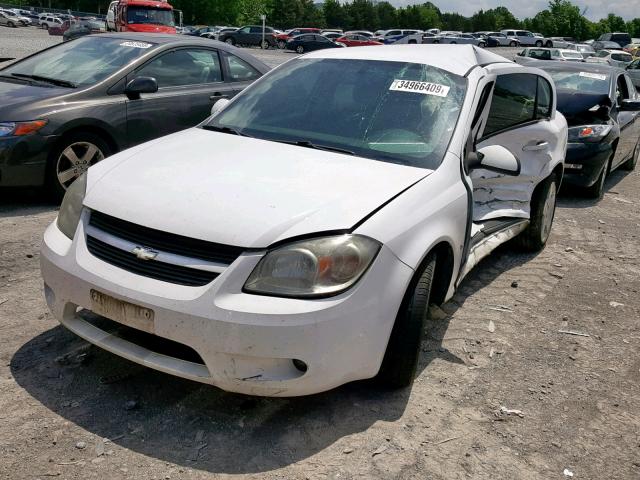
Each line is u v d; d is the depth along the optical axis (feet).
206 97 23.27
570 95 27.86
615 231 22.65
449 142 12.08
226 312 8.61
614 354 13.10
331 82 13.66
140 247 9.28
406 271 9.74
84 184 10.67
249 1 285.84
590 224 23.35
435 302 11.94
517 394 11.22
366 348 9.41
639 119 33.01
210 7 267.59
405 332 10.17
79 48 23.04
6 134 18.39
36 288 13.85
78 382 10.43
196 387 10.51
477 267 17.57
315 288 8.87
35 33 153.38
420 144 11.98
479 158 12.76
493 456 9.49
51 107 19.31
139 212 9.48
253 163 10.93
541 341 13.37
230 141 12.23
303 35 147.95
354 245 9.15
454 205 11.27
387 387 10.73
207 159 11.12
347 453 9.23
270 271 8.82
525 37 211.41
